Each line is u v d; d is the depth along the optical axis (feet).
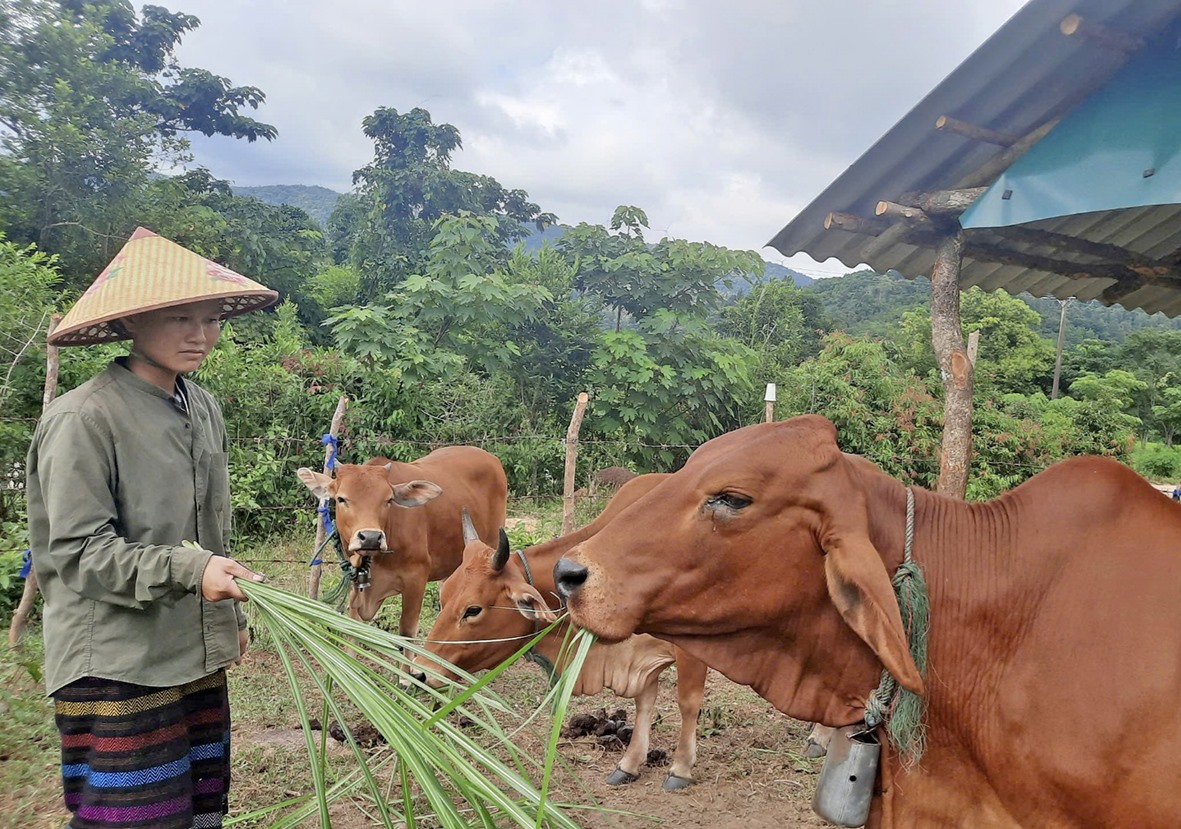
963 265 16.90
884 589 6.66
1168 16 9.40
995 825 7.27
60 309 29.04
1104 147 10.22
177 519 7.88
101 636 7.42
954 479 14.10
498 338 48.98
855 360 49.65
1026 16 10.05
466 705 17.21
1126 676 6.52
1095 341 114.73
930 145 12.84
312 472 20.72
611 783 14.98
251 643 20.74
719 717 17.92
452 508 22.49
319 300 75.82
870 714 7.26
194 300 7.63
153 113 88.74
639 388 44.24
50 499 7.20
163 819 7.61
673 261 50.90
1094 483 7.37
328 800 8.96
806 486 7.11
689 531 7.25
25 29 58.23
